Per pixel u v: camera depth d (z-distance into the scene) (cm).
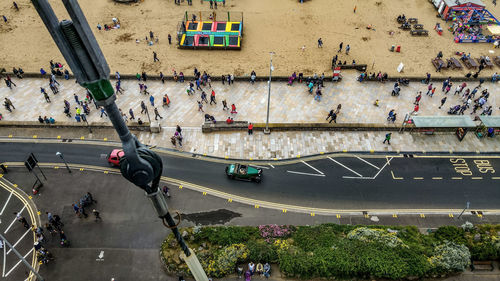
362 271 2839
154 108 4519
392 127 4241
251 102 4641
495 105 4650
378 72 5253
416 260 2862
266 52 5616
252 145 4106
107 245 3212
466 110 4606
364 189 3706
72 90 4747
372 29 6153
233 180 3762
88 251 3172
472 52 5700
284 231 3234
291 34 6003
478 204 3597
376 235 3127
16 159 3897
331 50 5694
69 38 602
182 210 3491
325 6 6694
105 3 6631
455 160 3988
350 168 3894
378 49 5725
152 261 3102
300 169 3878
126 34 5916
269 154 4019
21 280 2975
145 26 6109
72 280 2991
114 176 3766
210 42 5644
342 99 4706
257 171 3694
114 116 711
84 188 3653
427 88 4906
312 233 3216
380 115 4500
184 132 4241
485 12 6550
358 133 4250
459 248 2973
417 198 3638
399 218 3469
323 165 3919
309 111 4538
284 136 4200
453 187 3738
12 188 3634
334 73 4872
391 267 2814
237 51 5634
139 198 3581
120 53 5525
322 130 4272
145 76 4812
